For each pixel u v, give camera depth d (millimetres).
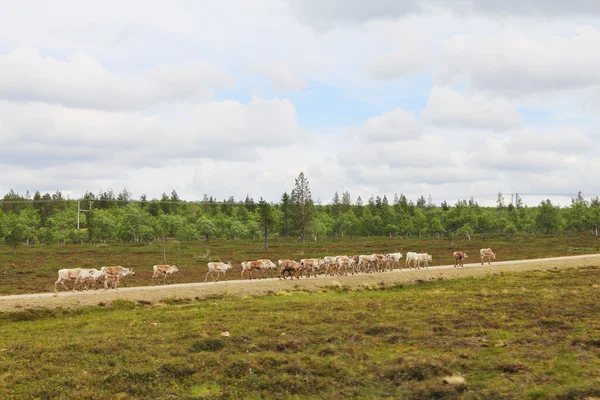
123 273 47500
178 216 141375
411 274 51594
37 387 18000
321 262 55406
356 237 148875
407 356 20688
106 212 155125
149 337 25422
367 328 26391
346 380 18266
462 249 96688
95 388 18125
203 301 39188
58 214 158750
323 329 26453
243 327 27484
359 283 46969
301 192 136875
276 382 18203
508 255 82938
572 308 29562
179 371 19625
